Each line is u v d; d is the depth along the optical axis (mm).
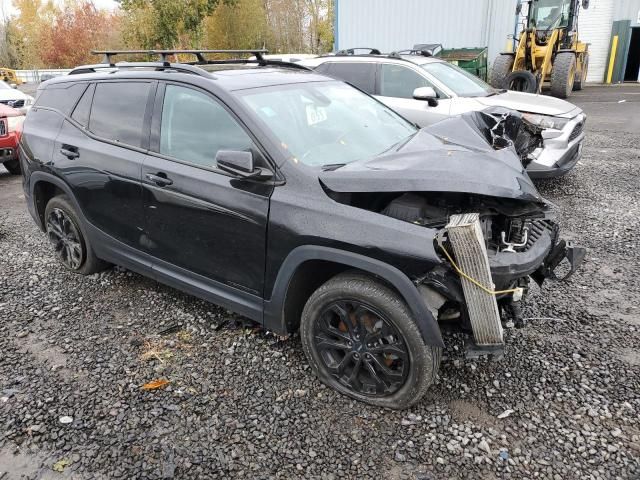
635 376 3135
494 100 6887
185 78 3482
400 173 2721
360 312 2836
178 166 3412
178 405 2957
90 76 4234
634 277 4402
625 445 2621
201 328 3742
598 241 5188
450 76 7453
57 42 48125
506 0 18156
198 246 3393
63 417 2861
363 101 4086
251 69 3908
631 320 3744
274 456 2596
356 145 3434
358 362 2898
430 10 19562
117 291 4328
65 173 4168
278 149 3012
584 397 2965
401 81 7328
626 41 20109
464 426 2770
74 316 3939
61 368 3303
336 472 2500
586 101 15180
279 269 2994
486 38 18891
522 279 2992
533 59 14562
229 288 3336
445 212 2855
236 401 2986
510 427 2758
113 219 3938
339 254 2727
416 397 2773
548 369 3213
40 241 5543
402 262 2564
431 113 6918
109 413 2893
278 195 2947
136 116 3736
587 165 8172
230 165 2893
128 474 2488
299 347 3490
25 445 2676
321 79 4035
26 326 3803
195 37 25688
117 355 3436
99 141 3955
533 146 4535
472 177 2670
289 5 45812
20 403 2977
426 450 2619
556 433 2711
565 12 14883
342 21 21359
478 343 2672
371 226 2664
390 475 2477
